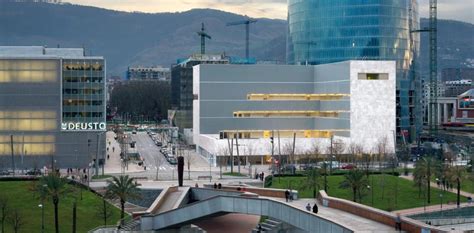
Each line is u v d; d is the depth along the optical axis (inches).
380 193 7549.2
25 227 5846.5
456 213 6653.5
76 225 6033.5
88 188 7450.8
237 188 6466.5
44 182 5649.6
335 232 4234.7
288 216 4832.7
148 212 5526.6
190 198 6609.3
